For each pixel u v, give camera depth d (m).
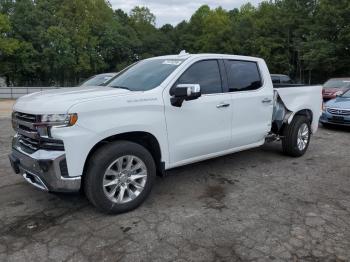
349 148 7.14
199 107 4.39
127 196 3.87
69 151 3.32
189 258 2.96
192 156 4.51
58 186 3.37
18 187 4.61
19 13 37.19
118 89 4.12
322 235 3.35
